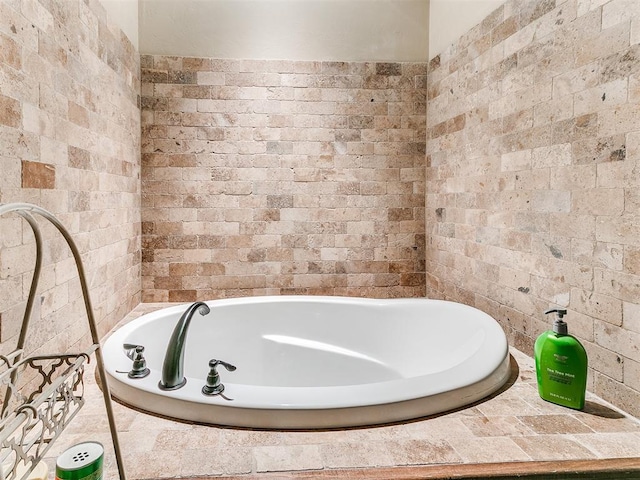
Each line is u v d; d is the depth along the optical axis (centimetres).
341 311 212
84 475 72
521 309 170
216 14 249
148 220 249
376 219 263
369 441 101
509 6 176
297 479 87
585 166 135
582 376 117
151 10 244
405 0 260
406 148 263
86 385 133
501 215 184
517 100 171
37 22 131
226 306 206
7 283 114
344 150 260
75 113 159
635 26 116
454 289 229
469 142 211
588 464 93
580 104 137
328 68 257
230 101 251
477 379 123
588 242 134
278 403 108
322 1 255
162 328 188
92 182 175
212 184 252
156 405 115
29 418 62
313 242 260
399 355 200
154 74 245
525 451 97
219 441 101
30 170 128
